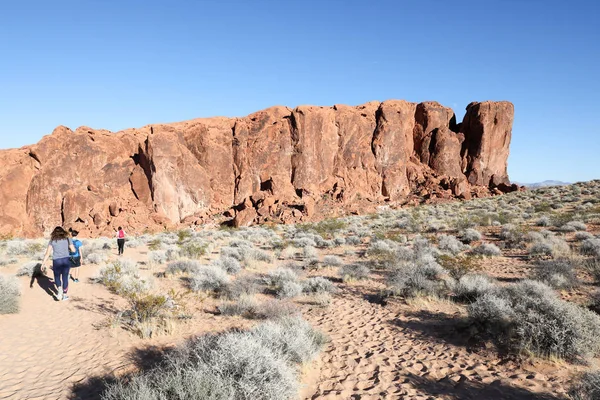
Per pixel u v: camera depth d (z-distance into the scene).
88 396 4.21
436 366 5.22
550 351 5.19
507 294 7.17
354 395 4.41
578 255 12.67
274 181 51.03
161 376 3.74
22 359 5.39
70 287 10.48
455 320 7.11
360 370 5.17
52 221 42.88
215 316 7.81
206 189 50.28
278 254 18.42
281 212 45.84
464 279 8.97
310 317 7.97
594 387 3.90
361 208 49.41
